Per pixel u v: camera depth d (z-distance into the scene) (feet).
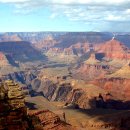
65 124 480.23
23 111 222.89
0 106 213.25
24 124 217.77
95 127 554.87
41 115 451.12
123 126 547.49
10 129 210.59
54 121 457.68
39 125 230.68
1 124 207.92
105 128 549.54
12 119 213.66
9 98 220.84
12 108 217.15
